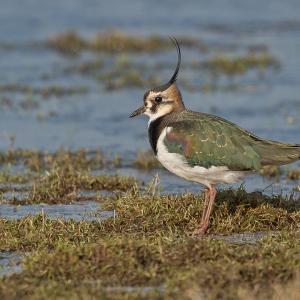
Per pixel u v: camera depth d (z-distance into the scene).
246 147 12.13
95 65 28.86
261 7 42.38
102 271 10.12
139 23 36.81
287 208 13.43
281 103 23.69
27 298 9.24
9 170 16.78
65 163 17.56
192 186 16.08
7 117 22.56
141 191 15.42
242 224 12.74
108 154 18.92
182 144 12.21
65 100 24.41
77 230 12.25
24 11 38.06
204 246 10.62
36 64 29.30
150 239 11.40
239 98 24.39
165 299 9.18
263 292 9.45
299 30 36.41
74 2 40.81
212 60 29.02
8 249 11.44
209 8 41.62
